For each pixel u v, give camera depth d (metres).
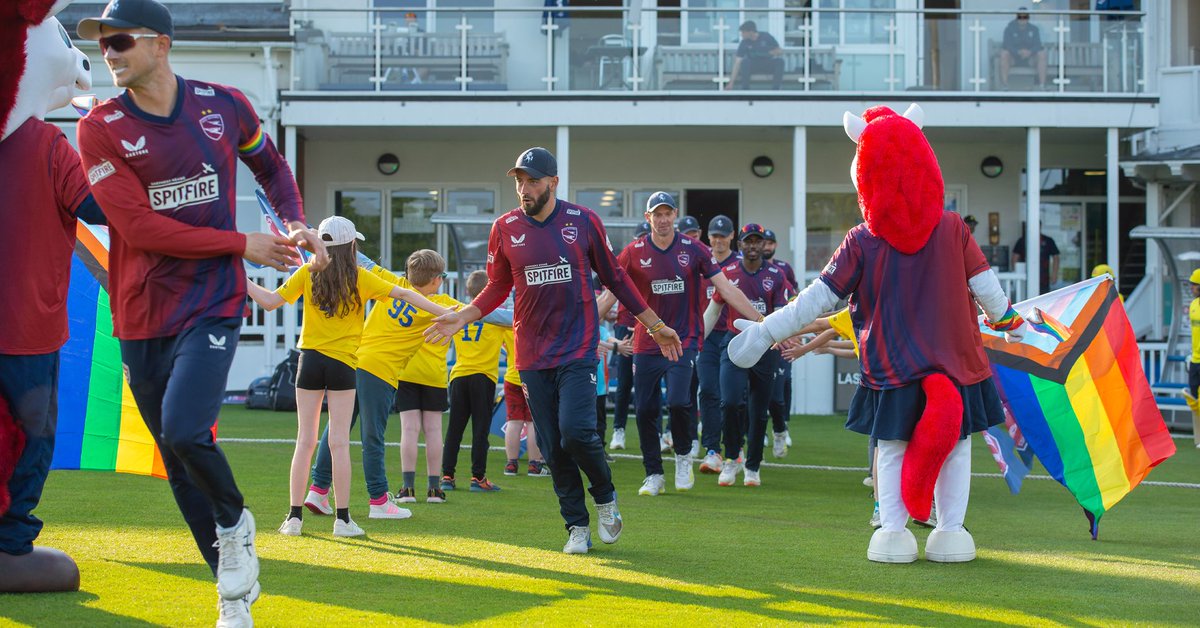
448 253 21.42
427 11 18.88
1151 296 19.09
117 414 6.57
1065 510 8.55
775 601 4.97
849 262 6.11
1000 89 18.80
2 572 4.79
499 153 21.45
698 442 13.82
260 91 18.92
